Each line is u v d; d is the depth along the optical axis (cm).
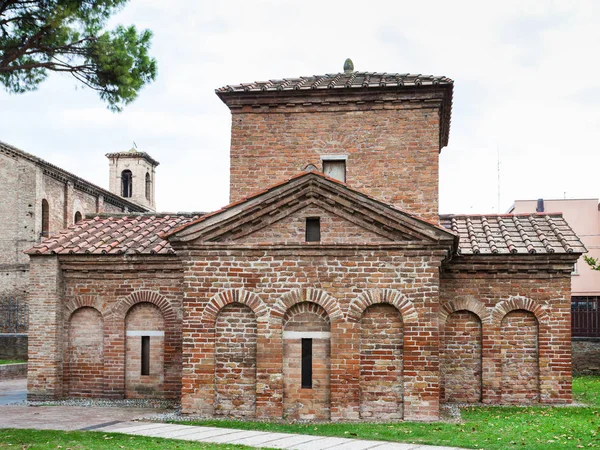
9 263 4666
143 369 2120
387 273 1734
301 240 1769
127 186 7025
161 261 2095
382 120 2059
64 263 2150
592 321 3622
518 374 2036
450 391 2052
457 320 2067
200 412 1769
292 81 2205
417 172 2034
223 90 2091
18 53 1523
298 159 2084
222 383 1772
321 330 1756
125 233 2272
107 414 1831
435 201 2017
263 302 1767
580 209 5125
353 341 1727
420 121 2044
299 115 2094
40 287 2138
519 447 1365
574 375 3048
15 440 1441
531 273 2041
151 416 1784
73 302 2153
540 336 2027
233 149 2108
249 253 1783
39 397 2109
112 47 1554
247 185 2097
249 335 1778
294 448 1362
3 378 2994
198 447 1359
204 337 1781
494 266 2038
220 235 1789
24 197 4841
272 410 1736
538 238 2097
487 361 2033
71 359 2153
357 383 1714
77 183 5341
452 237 1702
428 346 1705
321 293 1748
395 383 1716
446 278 2066
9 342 3606
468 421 1678
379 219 1731
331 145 2075
